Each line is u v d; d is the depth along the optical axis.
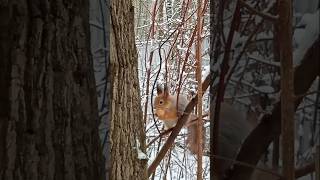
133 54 3.11
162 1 4.63
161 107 3.80
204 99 4.05
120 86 3.00
